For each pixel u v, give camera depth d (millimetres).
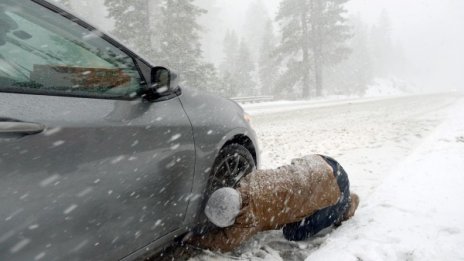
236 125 3109
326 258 2598
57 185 1701
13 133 1569
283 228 3186
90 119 1905
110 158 1954
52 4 1980
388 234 2969
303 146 7445
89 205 1851
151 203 2244
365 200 3875
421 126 10188
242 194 2658
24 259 1595
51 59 1893
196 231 2842
